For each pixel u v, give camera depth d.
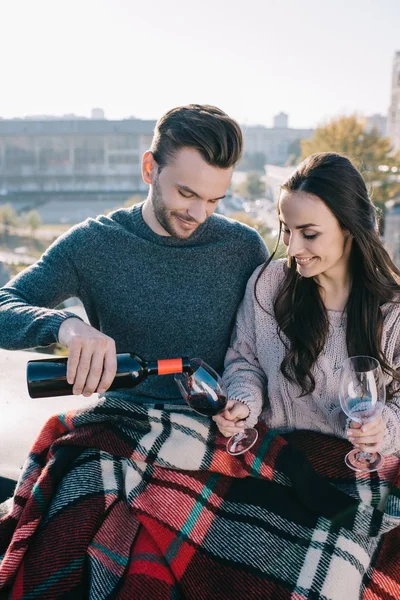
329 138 27.61
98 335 1.36
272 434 1.61
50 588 1.33
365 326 1.60
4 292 1.66
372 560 1.47
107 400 1.61
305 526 1.45
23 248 40.16
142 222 1.75
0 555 1.46
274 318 1.72
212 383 1.46
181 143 1.54
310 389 1.65
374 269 1.57
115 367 1.36
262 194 55.62
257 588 1.34
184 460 1.52
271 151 87.44
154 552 1.40
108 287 1.76
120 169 59.09
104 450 1.50
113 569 1.34
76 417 1.58
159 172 1.61
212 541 1.43
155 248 1.72
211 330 1.80
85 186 59.06
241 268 1.79
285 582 1.35
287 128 87.25
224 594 1.35
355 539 1.42
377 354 1.61
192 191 1.56
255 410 1.63
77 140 58.56
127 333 1.79
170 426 1.57
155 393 1.76
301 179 1.51
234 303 1.80
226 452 1.55
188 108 1.59
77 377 1.35
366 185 1.57
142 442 1.52
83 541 1.37
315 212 1.50
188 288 1.76
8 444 2.07
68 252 1.73
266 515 1.46
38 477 1.54
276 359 1.72
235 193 57.69
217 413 1.49
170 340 1.79
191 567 1.39
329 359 1.65
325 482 1.51
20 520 1.42
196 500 1.48
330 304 1.66
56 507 1.42
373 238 1.55
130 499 1.44
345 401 1.47
